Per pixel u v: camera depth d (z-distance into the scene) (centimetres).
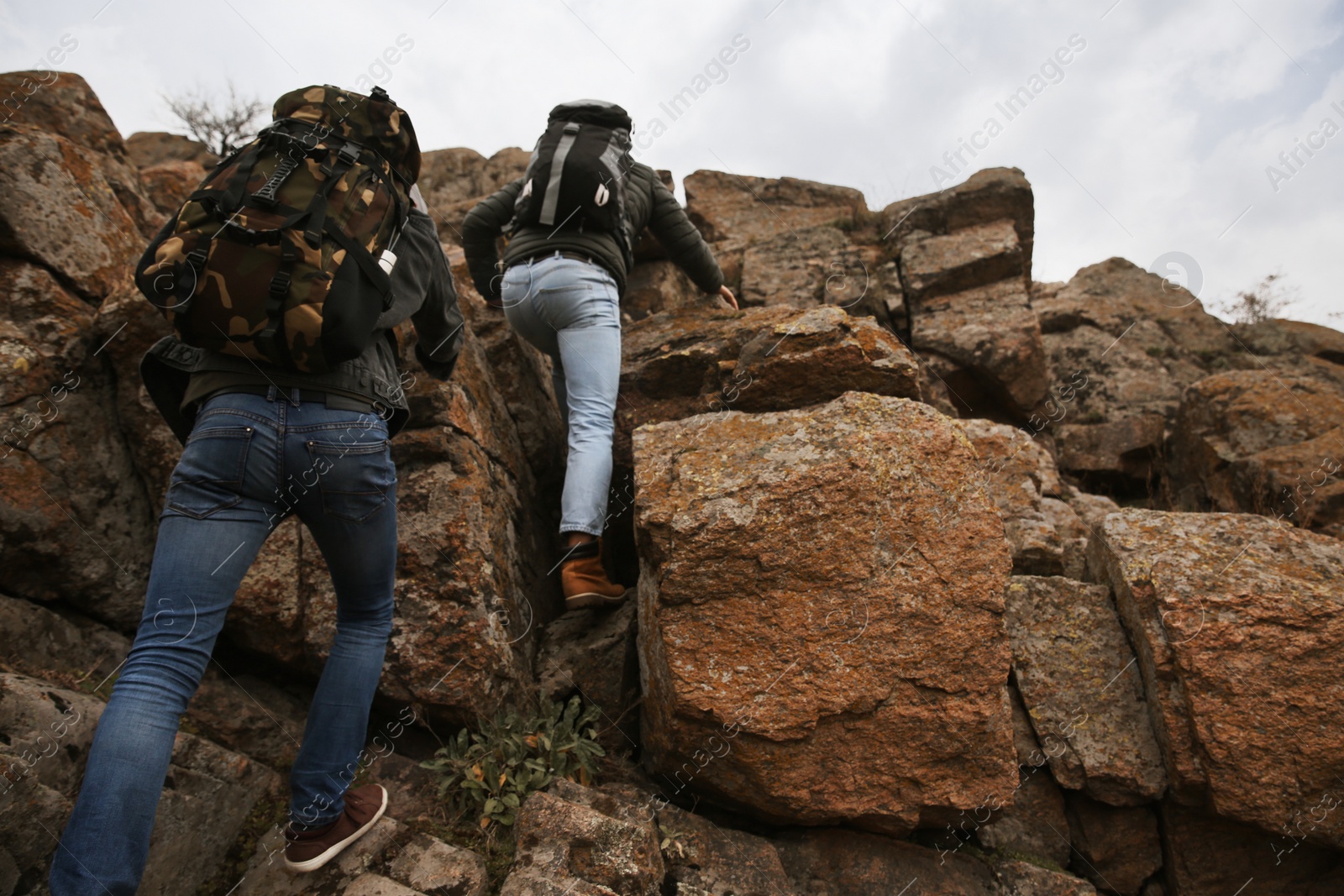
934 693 220
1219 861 238
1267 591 240
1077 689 259
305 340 156
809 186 596
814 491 235
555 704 255
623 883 192
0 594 230
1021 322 482
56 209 275
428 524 243
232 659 252
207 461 160
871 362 287
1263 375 474
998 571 231
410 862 196
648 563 246
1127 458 486
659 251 483
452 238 541
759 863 216
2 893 165
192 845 192
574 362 278
